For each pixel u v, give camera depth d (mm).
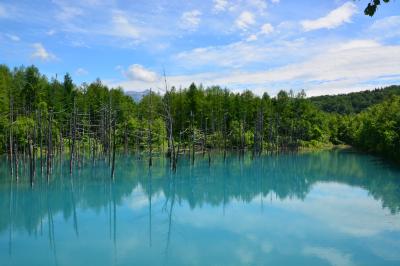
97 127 89938
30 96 86750
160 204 39812
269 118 105375
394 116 79875
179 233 28938
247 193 45656
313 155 93438
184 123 102688
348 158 84375
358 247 24953
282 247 25328
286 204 38438
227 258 23484
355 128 122312
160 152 89312
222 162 76812
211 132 103875
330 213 34000
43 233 29188
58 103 89125
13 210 36562
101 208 37750
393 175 56594
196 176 58625
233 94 119500
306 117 124062
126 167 66812
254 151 87625
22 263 22766
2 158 73500
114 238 27812
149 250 25125
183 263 22703
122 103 105188
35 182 49969
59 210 36812
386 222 30547
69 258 23672
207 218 33562
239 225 30906
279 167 69625
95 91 107938
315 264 22281
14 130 68750
